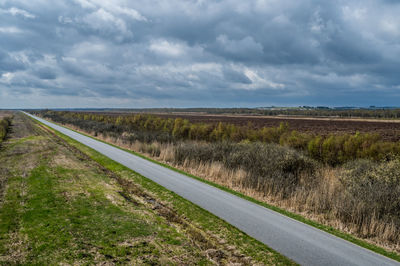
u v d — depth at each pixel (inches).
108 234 268.8
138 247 248.7
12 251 225.1
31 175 488.4
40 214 305.3
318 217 381.7
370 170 507.8
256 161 615.8
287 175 550.0
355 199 385.7
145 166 684.1
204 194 450.6
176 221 337.4
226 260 244.7
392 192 387.5
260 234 299.4
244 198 443.5
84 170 580.1
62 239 249.9
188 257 241.4
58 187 419.2
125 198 414.6
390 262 250.5
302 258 248.4
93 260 220.1
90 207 341.4
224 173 604.4
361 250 273.7
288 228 321.1
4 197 362.3
